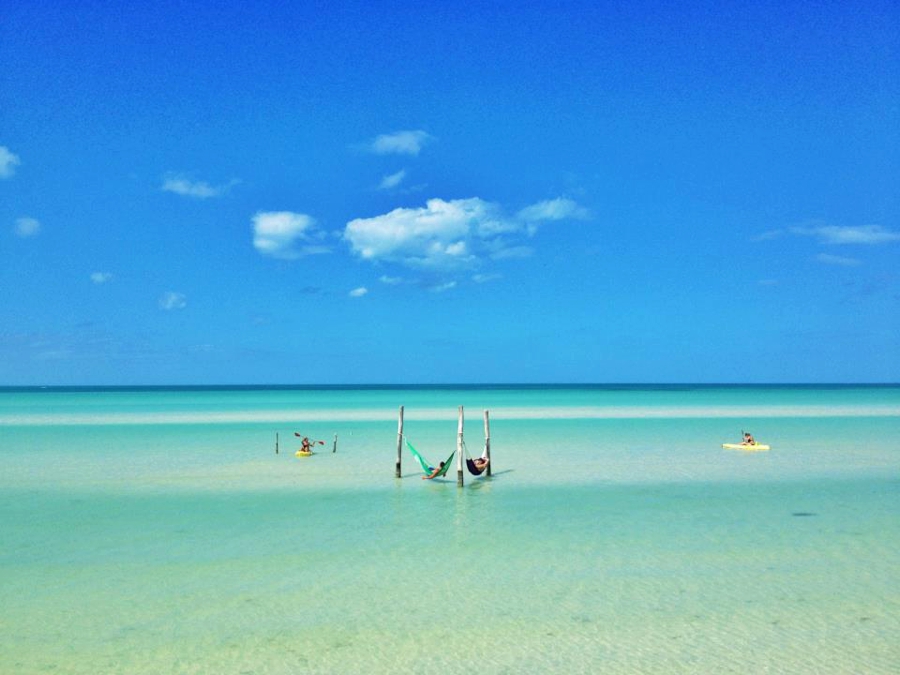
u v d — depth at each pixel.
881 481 30.41
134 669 12.66
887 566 18.17
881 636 13.84
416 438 49.84
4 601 15.94
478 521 23.23
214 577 17.55
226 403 114.00
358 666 12.74
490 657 13.06
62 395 166.12
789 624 14.44
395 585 16.91
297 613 15.19
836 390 193.25
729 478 31.28
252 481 31.03
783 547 19.94
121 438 50.00
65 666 12.78
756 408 89.19
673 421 65.31
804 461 36.53
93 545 20.48
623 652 13.23
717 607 15.38
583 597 16.03
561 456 39.09
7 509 25.34
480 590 16.55
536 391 199.50
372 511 24.86
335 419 70.75
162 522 23.28
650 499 26.73
